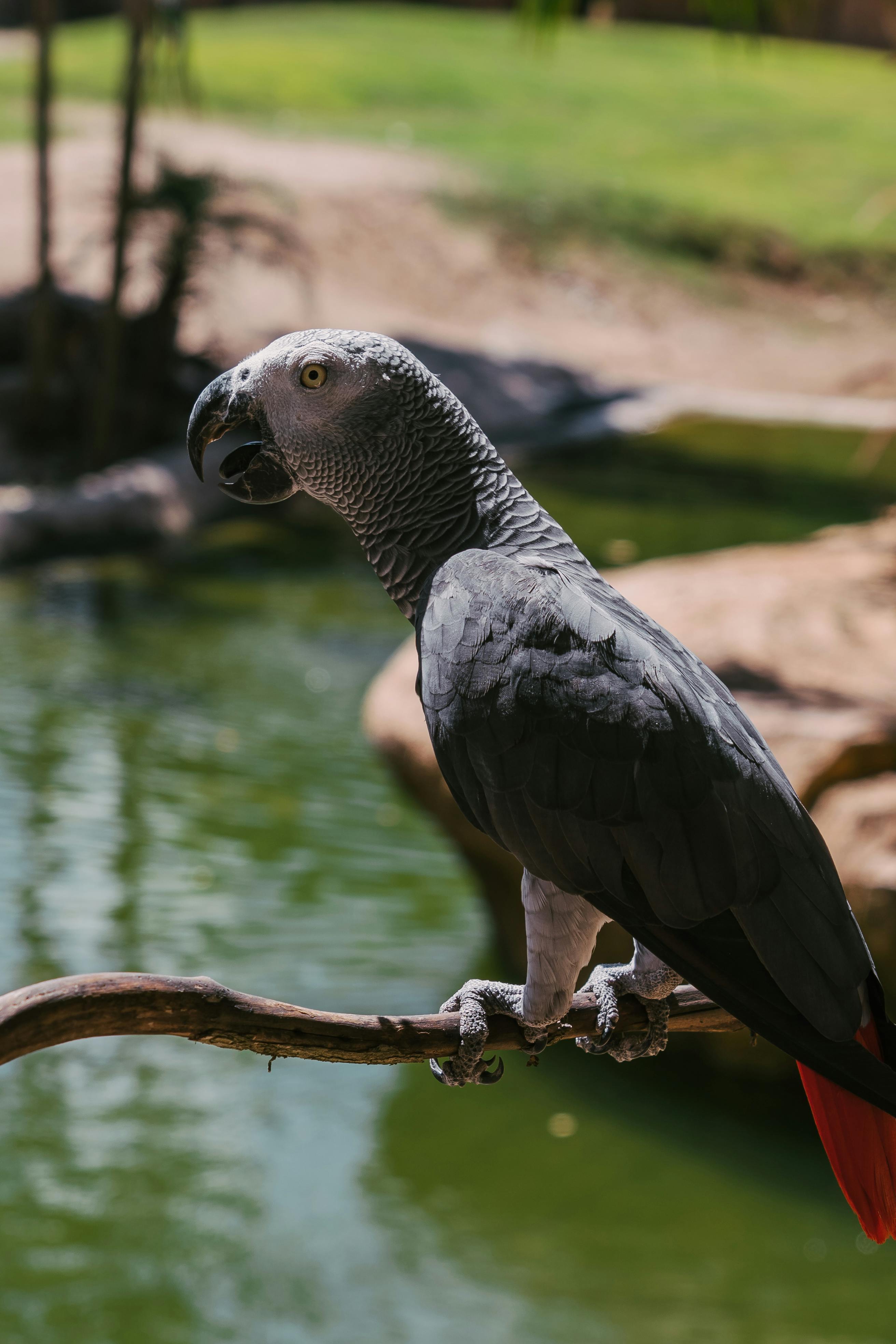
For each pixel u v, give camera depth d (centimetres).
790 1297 454
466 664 248
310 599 1090
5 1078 561
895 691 564
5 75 2569
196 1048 593
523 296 2064
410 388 256
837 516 1378
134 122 1281
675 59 3161
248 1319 436
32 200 1820
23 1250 462
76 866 690
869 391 1964
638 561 1181
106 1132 529
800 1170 519
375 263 1973
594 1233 484
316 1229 481
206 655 962
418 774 600
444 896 689
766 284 2270
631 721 240
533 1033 258
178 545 1198
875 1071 223
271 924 649
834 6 3506
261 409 256
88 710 862
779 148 2675
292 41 2920
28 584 1070
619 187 2373
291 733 856
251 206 1934
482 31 3212
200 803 766
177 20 1281
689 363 2033
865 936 480
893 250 2377
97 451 1307
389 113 2645
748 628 617
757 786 241
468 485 263
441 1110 553
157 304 1383
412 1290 454
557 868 244
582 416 1738
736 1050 555
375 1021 240
